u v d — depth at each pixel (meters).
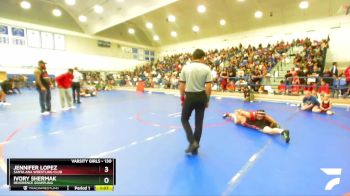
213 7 16.05
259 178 2.44
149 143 3.68
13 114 6.32
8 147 3.48
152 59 25.64
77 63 19.14
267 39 16.77
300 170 2.63
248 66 12.80
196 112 3.08
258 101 9.47
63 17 18.05
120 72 21.70
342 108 7.36
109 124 5.09
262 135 4.15
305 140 3.82
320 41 13.29
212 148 3.42
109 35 21.28
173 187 2.27
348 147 3.44
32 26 16.33
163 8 16.86
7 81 12.19
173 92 13.88
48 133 4.29
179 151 3.30
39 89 6.17
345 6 12.77
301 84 9.67
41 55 16.92
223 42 19.44
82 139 3.90
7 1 15.12
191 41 21.84
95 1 14.44
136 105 8.34
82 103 8.88
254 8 15.46
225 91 11.84
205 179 2.43
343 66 13.45
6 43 15.14
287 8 14.66
